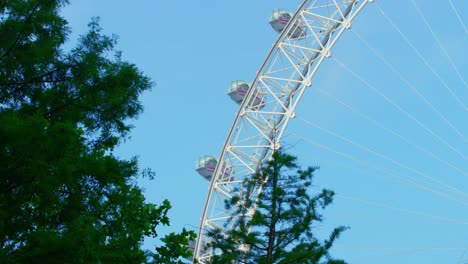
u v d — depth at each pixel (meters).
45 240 13.11
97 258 14.01
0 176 13.80
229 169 58.41
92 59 16.95
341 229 28.91
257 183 29.47
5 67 15.91
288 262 27.33
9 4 16.25
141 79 17.69
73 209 15.25
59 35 16.88
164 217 17.41
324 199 28.94
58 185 14.26
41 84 16.56
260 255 27.95
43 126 13.80
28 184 14.02
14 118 13.68
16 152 13.58
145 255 16.56
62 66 16.72
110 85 17.14
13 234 13.96
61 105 16.47
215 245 29.52
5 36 15.80
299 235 28.16
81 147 15.59
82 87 16.72
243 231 28.47
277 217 28.08
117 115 17.48
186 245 17.48
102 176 15.98
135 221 16.75
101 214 16.08
